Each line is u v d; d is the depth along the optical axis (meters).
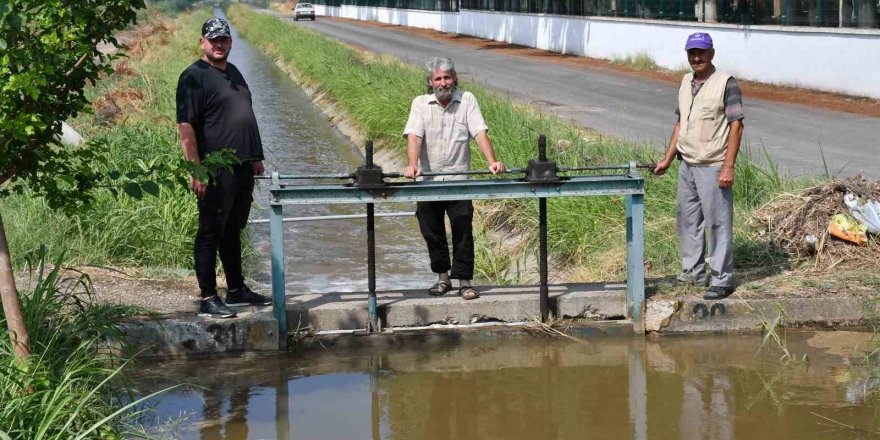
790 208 8.37
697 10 28.47
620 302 7.38
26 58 5.05
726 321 7.22
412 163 7.11
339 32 58.88
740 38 26.17
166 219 9.95
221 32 6.74
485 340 7.22
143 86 23.69
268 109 26.27
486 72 29.92
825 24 23.11
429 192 6.94
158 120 18.12
